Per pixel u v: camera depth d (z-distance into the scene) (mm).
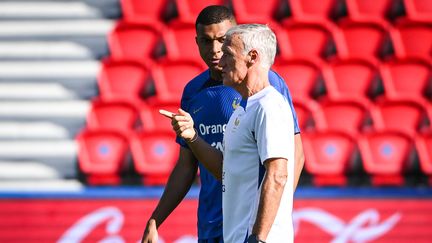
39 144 37812
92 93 40594
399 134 36781
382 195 32188
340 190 32125
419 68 41312
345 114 38625
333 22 44844
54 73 41188
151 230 17859
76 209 32094
